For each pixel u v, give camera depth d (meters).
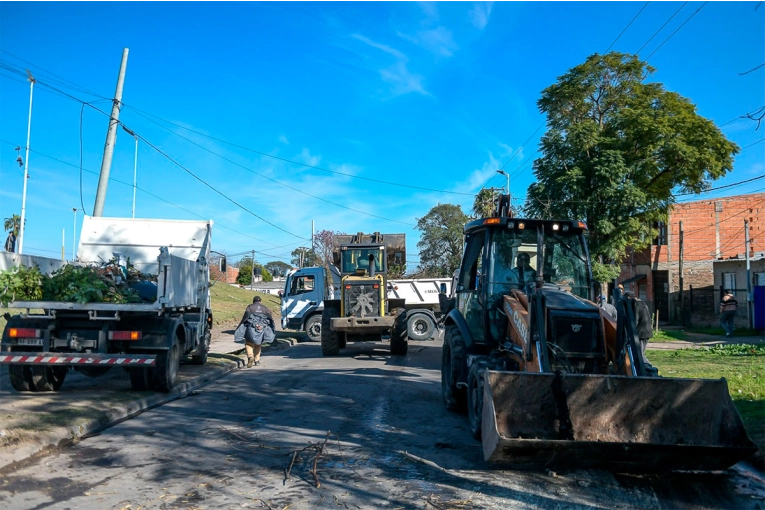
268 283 83.31
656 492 5.44
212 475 5.88
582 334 6.62
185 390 10.82
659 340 20.95
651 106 22.02
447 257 44.97
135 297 9.62
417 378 12.43
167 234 12.98
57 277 9.34
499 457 5.50
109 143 16.08
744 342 19.64
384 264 17.58
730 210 28.00
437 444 6.99
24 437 6.65
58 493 5.35
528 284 7.34
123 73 16.30
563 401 5.81
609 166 20.47
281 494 5.36
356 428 7.85
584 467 5.71
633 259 30.17
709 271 27.80
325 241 51.47
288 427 7.89
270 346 19.70
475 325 8.59
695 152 20.53
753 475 5.93
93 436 7.40
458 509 5.01
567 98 22.91
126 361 9.23
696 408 5.83
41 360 9.11
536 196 21.94
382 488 5.52
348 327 16.19
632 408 5.86
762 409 8.09
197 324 12.73
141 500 5.20
